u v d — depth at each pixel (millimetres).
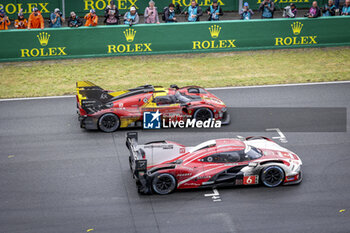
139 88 28141
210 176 20125
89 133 26750
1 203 19438
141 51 39812
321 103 31016
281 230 17438
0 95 32906
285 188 20484
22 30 37594
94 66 38000
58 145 25172
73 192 20297
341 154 23859
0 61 38094
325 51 41438
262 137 23750
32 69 37375
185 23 39500
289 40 41375
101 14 51156
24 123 28203
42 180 21375
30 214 18625
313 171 22031
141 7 51750
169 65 38438
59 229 17609
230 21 40000
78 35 38438
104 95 27625
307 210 18750
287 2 54438
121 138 26031
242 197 19766
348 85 34406
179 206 19141
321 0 55281
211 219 18188
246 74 36812
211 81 35438
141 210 18844
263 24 40500
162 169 19844
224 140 21500
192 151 20922
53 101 31844
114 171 22234
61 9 49656
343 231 17359
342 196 19797
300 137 25953
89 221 18125
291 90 33500
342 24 41625
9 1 48219
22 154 24125
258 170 20328
